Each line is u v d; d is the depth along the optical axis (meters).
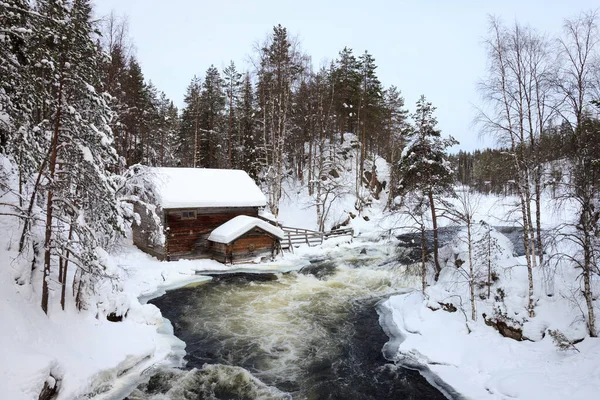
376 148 49.47
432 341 11.40
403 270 19.00
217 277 18.97
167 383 9.20
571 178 10.41
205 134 40.34
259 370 10.11
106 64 19.66
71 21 8.72
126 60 22.19
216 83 41.56
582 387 7.54
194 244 21.34
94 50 9.23
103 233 11.26
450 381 9.45
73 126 9.29
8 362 6.98
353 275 19.80
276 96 30.58
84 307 10.46
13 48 8.74
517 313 10.88
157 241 20.39
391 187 31.20
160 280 17.67
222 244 20.98
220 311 14.39
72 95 9.41
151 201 21.11
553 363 8.91
